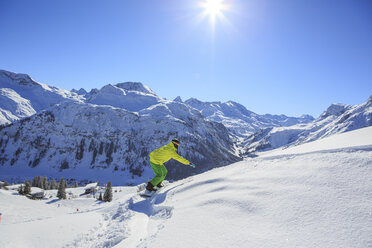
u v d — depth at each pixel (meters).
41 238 4.58
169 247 2.69
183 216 3.74
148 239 3.27
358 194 2.66
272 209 2.96
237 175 5.01
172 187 6.62
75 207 69.44
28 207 56.81
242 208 3.29
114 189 105.44
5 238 4.50
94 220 5.79
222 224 3.00
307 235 2.21
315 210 2.61
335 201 2.65
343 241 1.97
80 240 4.52
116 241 3.98
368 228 2.04
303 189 3.23
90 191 100.69
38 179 107.88
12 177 167.62
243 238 2.49
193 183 5.81
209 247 2.48
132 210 6.10
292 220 2.56
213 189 4.70
